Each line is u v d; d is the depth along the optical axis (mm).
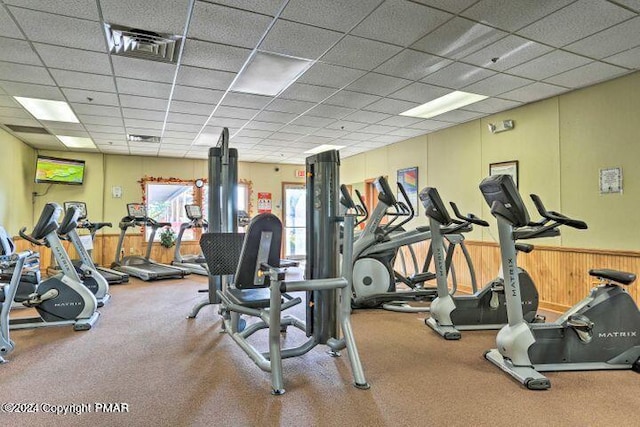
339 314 3039
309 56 3826
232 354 3307
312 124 6547
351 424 2168
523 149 5461
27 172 7973
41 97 5012
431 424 2176
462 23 3180
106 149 8648
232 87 4715
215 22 3158
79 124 6422
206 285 6875
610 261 4406
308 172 3088
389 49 3664
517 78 4406
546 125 5148
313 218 3039
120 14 3021
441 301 4090
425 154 7289
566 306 4852
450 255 5086
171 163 9750
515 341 2906
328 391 2596
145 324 4289
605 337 3020
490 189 2963
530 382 2635
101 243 9023
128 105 5398
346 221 2904
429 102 5336
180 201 9867
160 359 3180
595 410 2352
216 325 4250
